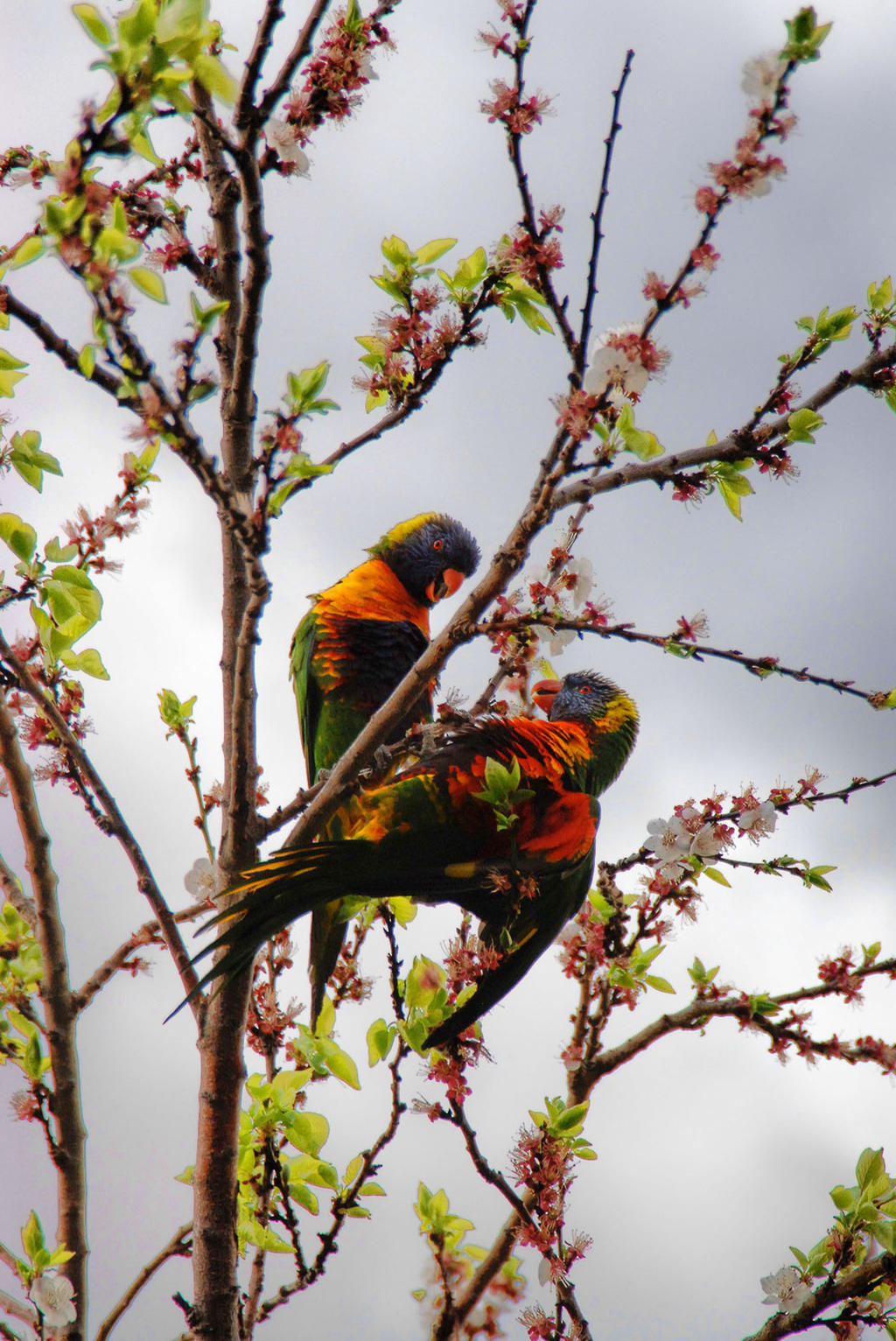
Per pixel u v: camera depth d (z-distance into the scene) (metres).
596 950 7.98
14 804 7.33
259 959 8.10
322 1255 7.04
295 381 5.80
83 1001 7.39
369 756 6.71
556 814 7.46
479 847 7.25
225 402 7.31
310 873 6.80
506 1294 7.96
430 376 6.94
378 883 6.98
